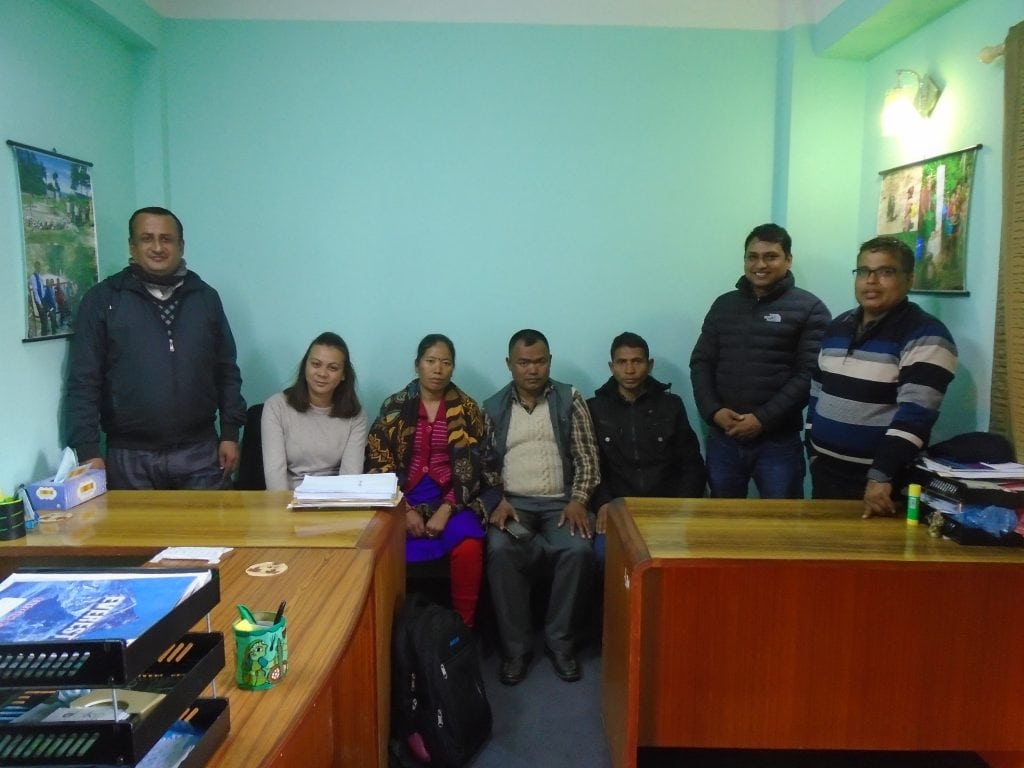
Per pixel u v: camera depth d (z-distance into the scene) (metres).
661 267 3.15
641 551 1.70
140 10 2.79
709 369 2.88
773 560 1.66
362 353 3.16
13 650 0.75
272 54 3.01
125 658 0.74
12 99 2.20
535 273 3.14
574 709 2.29
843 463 2.27
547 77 3.05
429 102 3.05
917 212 2.64
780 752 2.09
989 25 2.29
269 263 3.10
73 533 1.79
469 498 2.71
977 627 1.73
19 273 2.23
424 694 1.96
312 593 1.43
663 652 1.75
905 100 2.63
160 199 3.00
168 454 2.52
